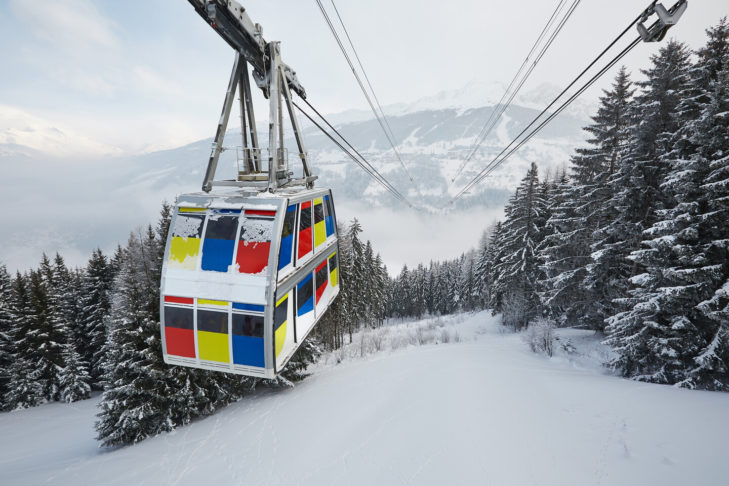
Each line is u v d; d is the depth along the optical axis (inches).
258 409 737.0
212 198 317.4
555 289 1048.8
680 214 599.5
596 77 333.7
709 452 351.3
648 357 668.7
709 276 577.9
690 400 493.0
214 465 524.1
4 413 1117.7
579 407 507.8
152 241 1037.8
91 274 1466.5
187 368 717.3
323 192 460.4
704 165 575.8
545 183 1471.5
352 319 1705.2
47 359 1189.1
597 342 935.7
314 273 422.3
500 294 1652.3
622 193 779.4
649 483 325.7
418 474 403.5
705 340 596.1
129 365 679.1
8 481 587.5
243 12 331.0
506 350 1025.5
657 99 745.0
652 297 637.3
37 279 1267.2
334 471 443.5
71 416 1048.2
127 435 679.7
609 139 902.4
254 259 293.1
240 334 292.4
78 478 548.7
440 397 599.5
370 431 525.3
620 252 834.8
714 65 612.1
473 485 368.2
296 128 440.8
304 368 987.3
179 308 301.7
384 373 839.7
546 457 392.2
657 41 270.8
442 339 1444.4
